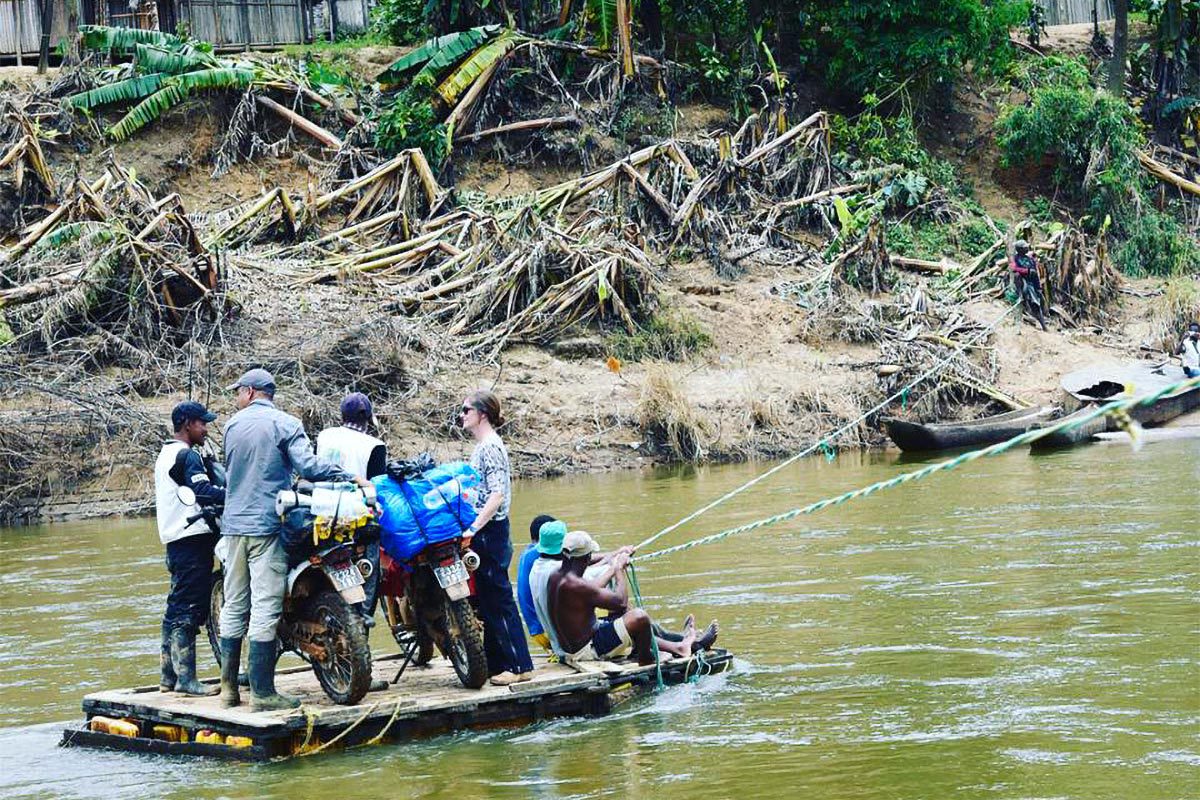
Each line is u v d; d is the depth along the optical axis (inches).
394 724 449.4
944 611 611.2
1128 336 1685.5
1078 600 617.6
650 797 379.9
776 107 1926.7
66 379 1219.2
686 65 2042.3
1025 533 813.2
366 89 1889.8
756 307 1594.5
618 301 1493.6
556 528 510.6
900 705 464.8
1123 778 378.6
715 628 539.8
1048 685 479.8
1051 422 1330.0
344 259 1507.1
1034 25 2349.9
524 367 1405.0
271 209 1617.9
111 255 1277.1
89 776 428.5
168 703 467.5
